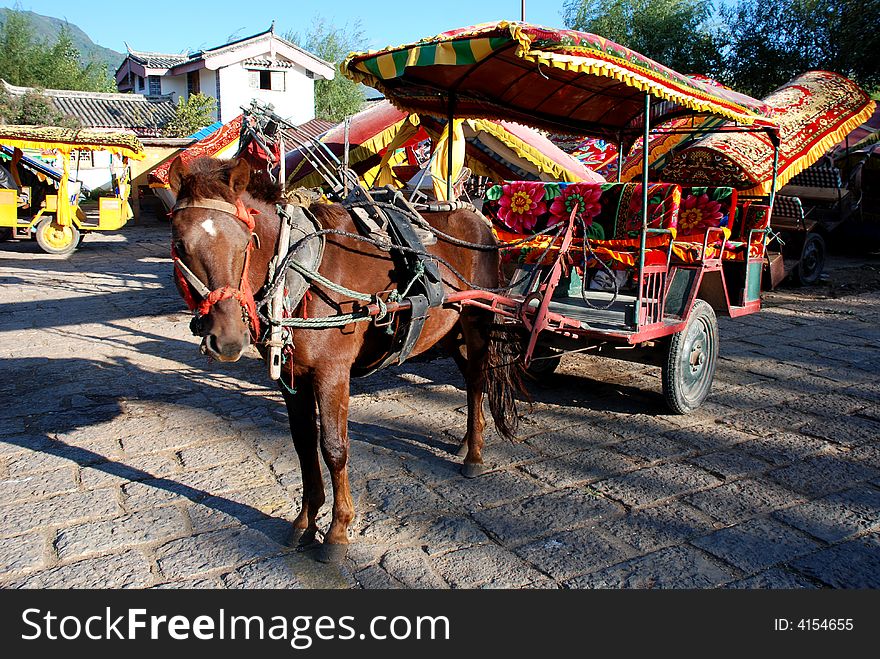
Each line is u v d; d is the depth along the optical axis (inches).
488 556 136.4
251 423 205.5
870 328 337.1
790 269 445.1
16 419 206.8
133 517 149.4
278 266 117.2
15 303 390.0
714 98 195.6
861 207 551.5
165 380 247.8
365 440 193.3
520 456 183.8
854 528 147.1
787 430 202.7
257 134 145.5
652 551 138.3
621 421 209.8
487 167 390.3
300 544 139.3
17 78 1453.0
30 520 147.3
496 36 154.1
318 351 124.9
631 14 818.2
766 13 701.9
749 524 148.6
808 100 351.9
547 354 228.5
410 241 140.9
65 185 593.3
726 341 310.8
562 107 231.6
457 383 247.1
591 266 231.1
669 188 207.3
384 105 381.1
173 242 109.5
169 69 1194.6
